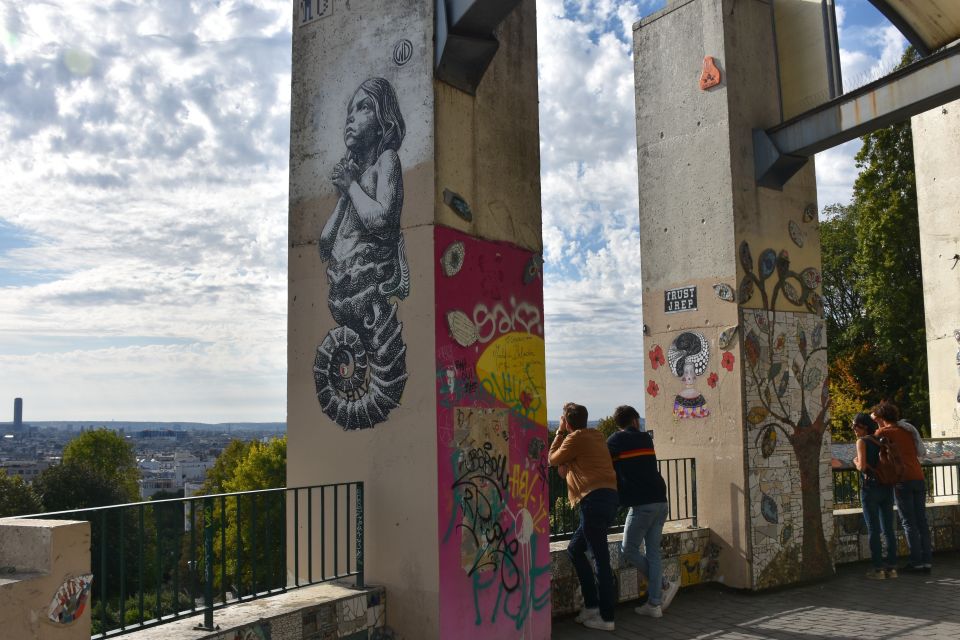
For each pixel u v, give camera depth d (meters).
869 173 22.23
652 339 8.34
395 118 5.33
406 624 4.98
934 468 10.00
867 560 8.80
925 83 6.75
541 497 5.80
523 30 6.09
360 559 5.16
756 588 7.32
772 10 8.25
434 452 4.95
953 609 6.67
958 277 9.66
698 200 8.00
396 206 5.26
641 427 6.79
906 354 22.09
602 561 6.04
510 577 5.43
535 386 5.82
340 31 5.70
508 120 5.84
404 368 5.12
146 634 3.93
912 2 8.73
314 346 5.61
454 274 5.19
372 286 5.33
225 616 4.27
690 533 7.46
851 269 30.42
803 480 7.87
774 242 8.00
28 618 2.92
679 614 6.62
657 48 8.52
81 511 3.63
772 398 7.74
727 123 7.77
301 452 5.59
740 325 7.57
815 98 7.70
